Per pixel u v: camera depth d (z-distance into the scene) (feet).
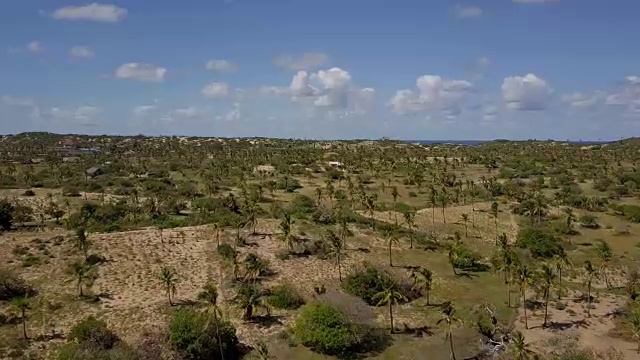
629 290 380.78
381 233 488.85
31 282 345.51
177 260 396.37
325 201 645.10
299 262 408.67
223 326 288.51
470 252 447.83
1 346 273.95
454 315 342.03
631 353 294.25
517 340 282.36
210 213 550.36
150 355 265.75
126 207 558.15
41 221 524.52
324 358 287.48
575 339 307.58
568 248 491.72
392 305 355.36
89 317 297.33
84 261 377.91
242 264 389.60
